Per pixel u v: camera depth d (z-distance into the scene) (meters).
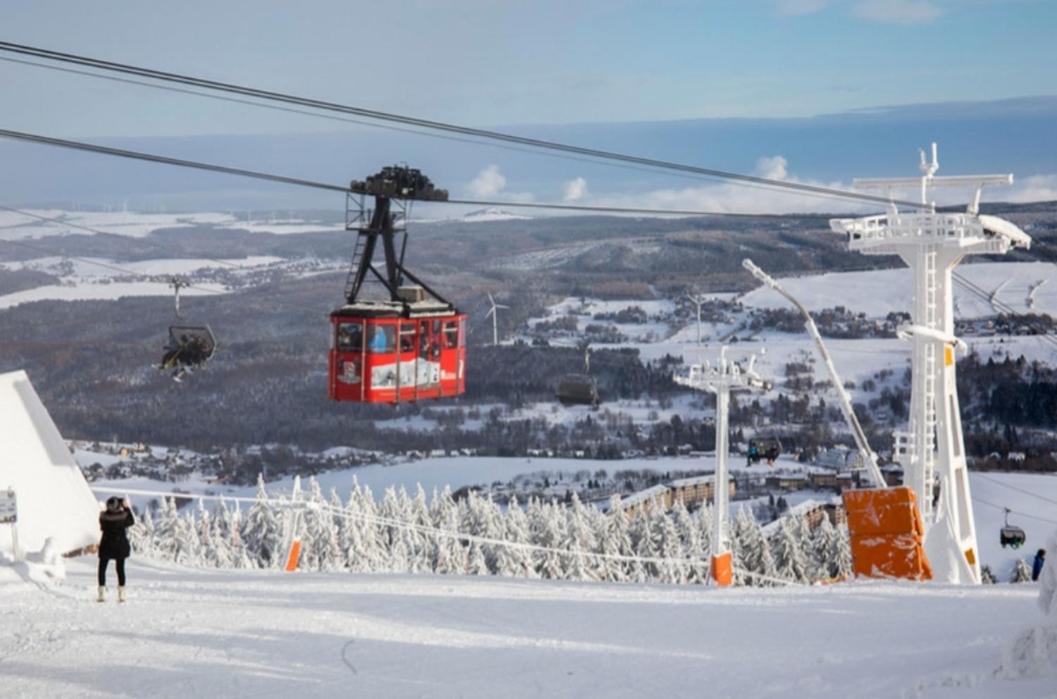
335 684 12.98
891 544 28.48
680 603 20.70
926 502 34.25
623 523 91.12
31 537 28.05
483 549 88.88
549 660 14.35
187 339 34.97
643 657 14.45
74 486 29.98
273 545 86.56
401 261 32.81
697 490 139.00
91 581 23.86
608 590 24.05
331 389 32.81
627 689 12.33
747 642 15.70
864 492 28.81
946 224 33.97
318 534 85.94
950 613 17.56
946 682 10.50
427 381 33.50
